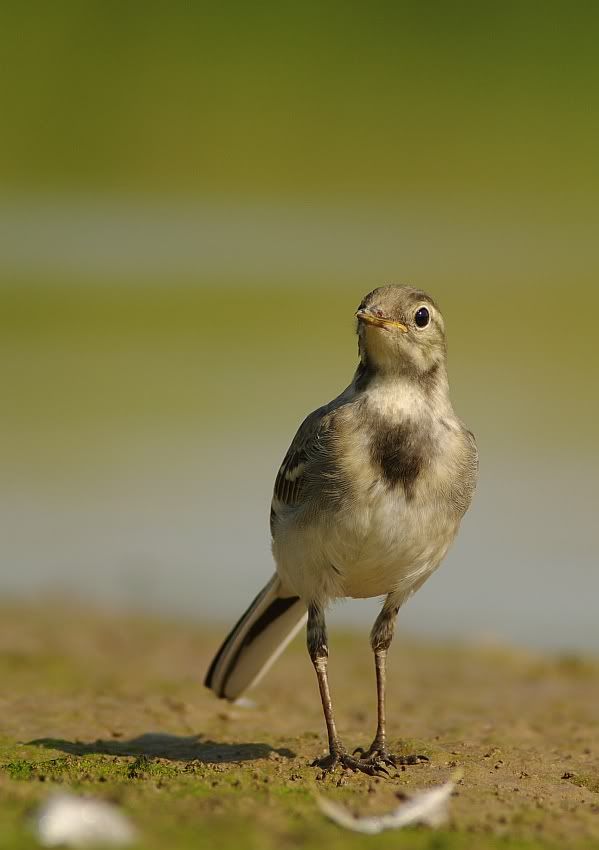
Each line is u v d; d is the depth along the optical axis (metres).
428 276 34.50
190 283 34.59
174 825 6.58
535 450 19.48
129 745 9.41
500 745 9.59
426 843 6.55
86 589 15.80
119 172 49.91
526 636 14.23
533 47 55.50
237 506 17.81
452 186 47.00
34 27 56.69
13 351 26.77
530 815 7.21
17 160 50.56
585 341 26.73
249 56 55.78
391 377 8.51
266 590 9.46
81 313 30.77
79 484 18.47
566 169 47.69
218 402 22.36
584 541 16.30
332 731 8.51
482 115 51.59
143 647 13.74
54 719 10.30
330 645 14.29
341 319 30.03
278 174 48.62
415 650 13.95
